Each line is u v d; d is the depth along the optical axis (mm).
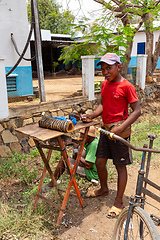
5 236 2629
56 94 7258
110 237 2664
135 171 4320
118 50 6727
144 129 6879
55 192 3162
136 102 2750
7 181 3873
